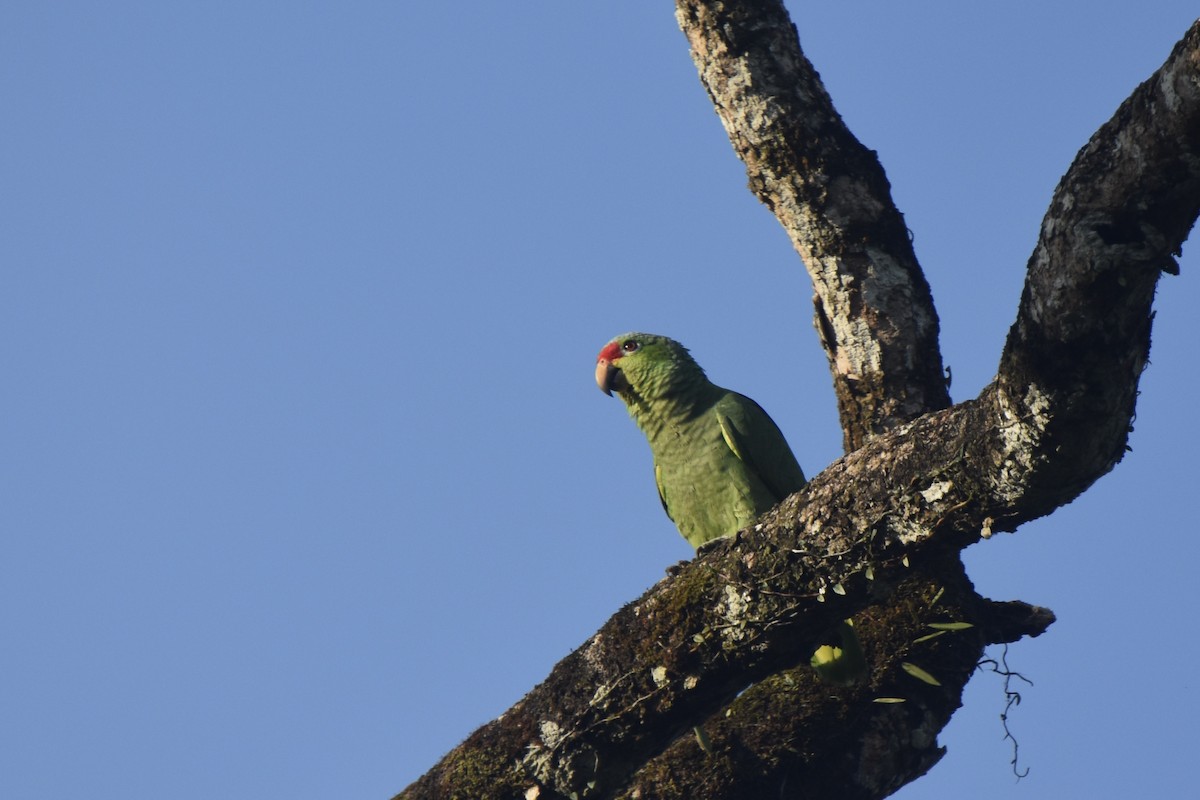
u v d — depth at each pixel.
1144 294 7.20
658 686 10.12
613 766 10.47
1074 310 7.24
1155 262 7.06
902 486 8.83
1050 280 7.30
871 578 9.24
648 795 12.38
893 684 12.41
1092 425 7.72
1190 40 6.44
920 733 12.44
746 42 13.01
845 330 13.42
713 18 13.04
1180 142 6.63
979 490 8.50
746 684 10.25
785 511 9.59
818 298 13.62
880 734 12.35
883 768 12.35
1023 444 7.97
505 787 10.60
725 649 9.88
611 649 10.34
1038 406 7.73
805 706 12.37
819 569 9.36
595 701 10.32
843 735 12.33
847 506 9.16
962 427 8.54
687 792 12.27
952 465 8.55
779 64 13.07
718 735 12.44
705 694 10.12
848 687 12.36
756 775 12.26
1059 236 7.21
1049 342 7.44
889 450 9.02
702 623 9.90
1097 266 7.06
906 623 12.53
